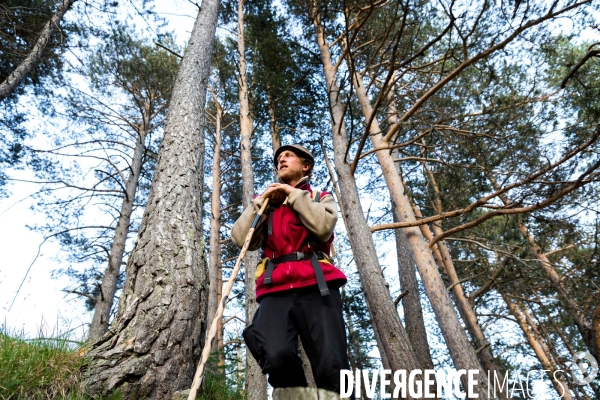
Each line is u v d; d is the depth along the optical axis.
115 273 9.19
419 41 7.70
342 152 5.86
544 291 9.74
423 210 10.79
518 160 5.97
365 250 5.12
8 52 9.42
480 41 5.96
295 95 9.66
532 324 11.66
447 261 10.30
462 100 7.79
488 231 10.30
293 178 2.20
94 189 10.09
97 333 7.95
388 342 4.59
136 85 11.55
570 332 11.87
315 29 8.01
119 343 2.56
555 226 6.31
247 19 10.47
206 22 5.86
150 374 2.46
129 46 11.22
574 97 6.11
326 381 1.58
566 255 9.59
